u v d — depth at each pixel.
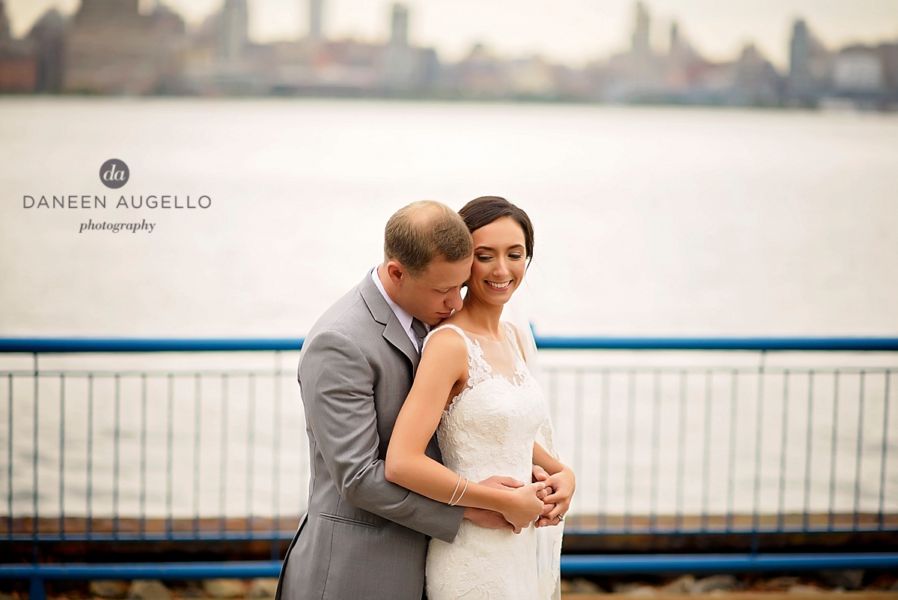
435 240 2.54
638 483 7.77
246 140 90.44
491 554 2.71
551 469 2.96
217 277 22.23
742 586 4.95
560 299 19.88
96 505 6.99
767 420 9.34
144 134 93.69
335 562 2.67
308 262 25.00
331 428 2.59
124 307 18.36
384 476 2.58
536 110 135.12
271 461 8.28
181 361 12.39
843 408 9.61
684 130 112.75
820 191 47.97
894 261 25.62
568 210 39.22
